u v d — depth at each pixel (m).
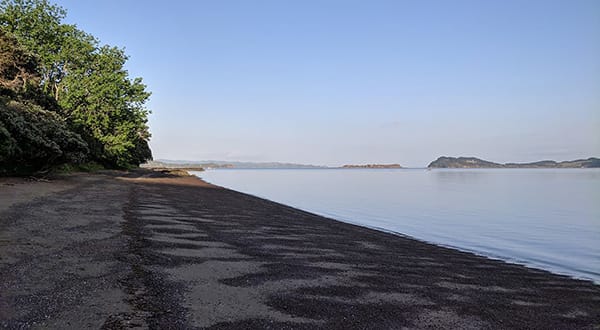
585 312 6.89
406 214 24.39
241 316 5.38
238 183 64.12
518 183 68.56
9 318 4.70
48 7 45.12
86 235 9.87
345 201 33.22
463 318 6.01
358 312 5.91
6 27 42.28
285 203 30.59
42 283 6.02
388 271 8.95
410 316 5.91
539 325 6.03
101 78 43.94
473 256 12.38
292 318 5.45
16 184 20.77
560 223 20.72
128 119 49.25
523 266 11.23
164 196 24.97
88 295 5.66
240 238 11.86
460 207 28.69
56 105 40.41
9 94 30.17
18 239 8.75
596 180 79.81
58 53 44.66
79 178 32.31
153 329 4.70
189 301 5.80
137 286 6.26
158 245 9.60
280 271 8.09
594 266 11.59
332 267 8.88
